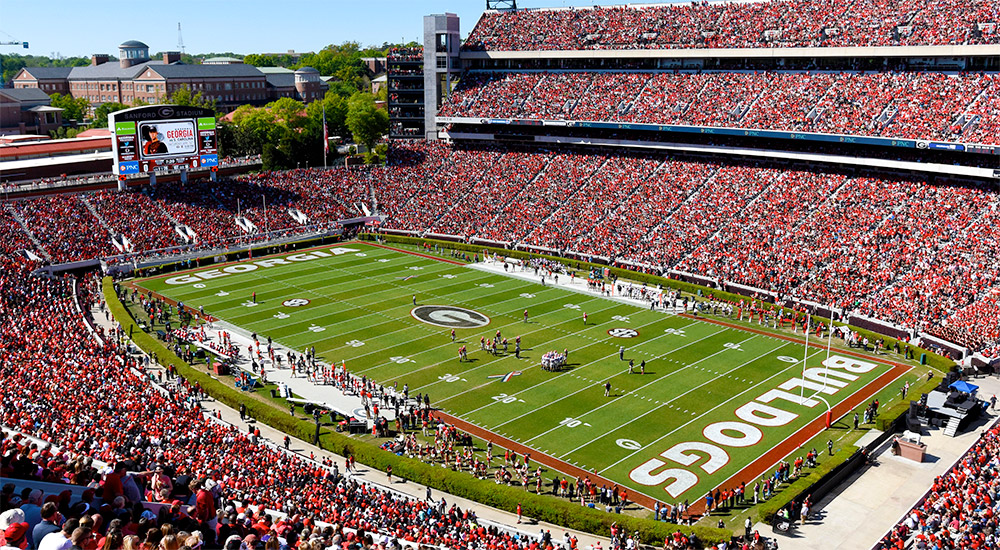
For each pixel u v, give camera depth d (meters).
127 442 36.47
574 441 47.81
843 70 92.56
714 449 46.78
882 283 70.50
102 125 174.12
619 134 103.62
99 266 84.88
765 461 45.44
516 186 104.06
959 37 83.88
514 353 61.94
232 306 74.19
